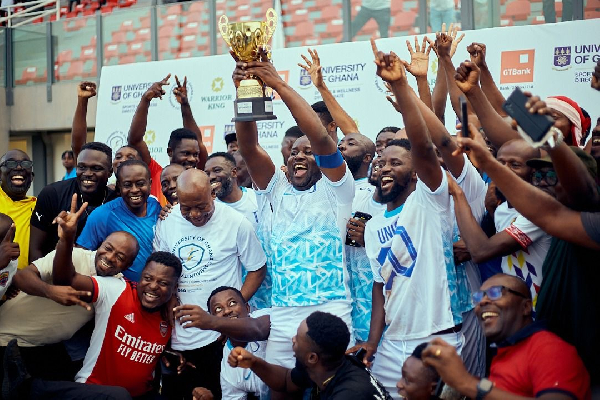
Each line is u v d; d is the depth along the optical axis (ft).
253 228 14.80
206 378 14.74
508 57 23.72
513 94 9.62
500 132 12.59
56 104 34.12
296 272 13.58
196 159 18.22
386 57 11.67
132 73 29.91
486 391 9.40
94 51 32.99
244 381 14.43
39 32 34.32
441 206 12.73
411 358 11.38
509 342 10.17
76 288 13.79
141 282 13.97
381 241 13.10
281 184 14.33
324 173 13.41
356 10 27.20
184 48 30.78
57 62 34.06
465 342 12.85
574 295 10.39
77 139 19.11
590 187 9.91
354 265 14.11
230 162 16.42
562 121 13.74
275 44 28.50
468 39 24.18
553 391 9.46
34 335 14.38
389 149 13.24
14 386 13.76
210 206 14.53
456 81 12.71
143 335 14.15
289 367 13.64
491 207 13.20
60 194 16.66
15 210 17.26
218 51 30.17
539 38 23.39
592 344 10.28
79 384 13.89
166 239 14.96
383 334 13.25
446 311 12.57
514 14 24.63
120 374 14.15
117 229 15.33
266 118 12.85
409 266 12.71
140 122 18.38
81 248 14.83
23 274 13.97
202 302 14.49
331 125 17.01
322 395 11.92
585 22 22.97
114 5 34.17
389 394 12.12
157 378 15.05
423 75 14.84
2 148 35.01
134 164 15.46
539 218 9.95
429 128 12.73
